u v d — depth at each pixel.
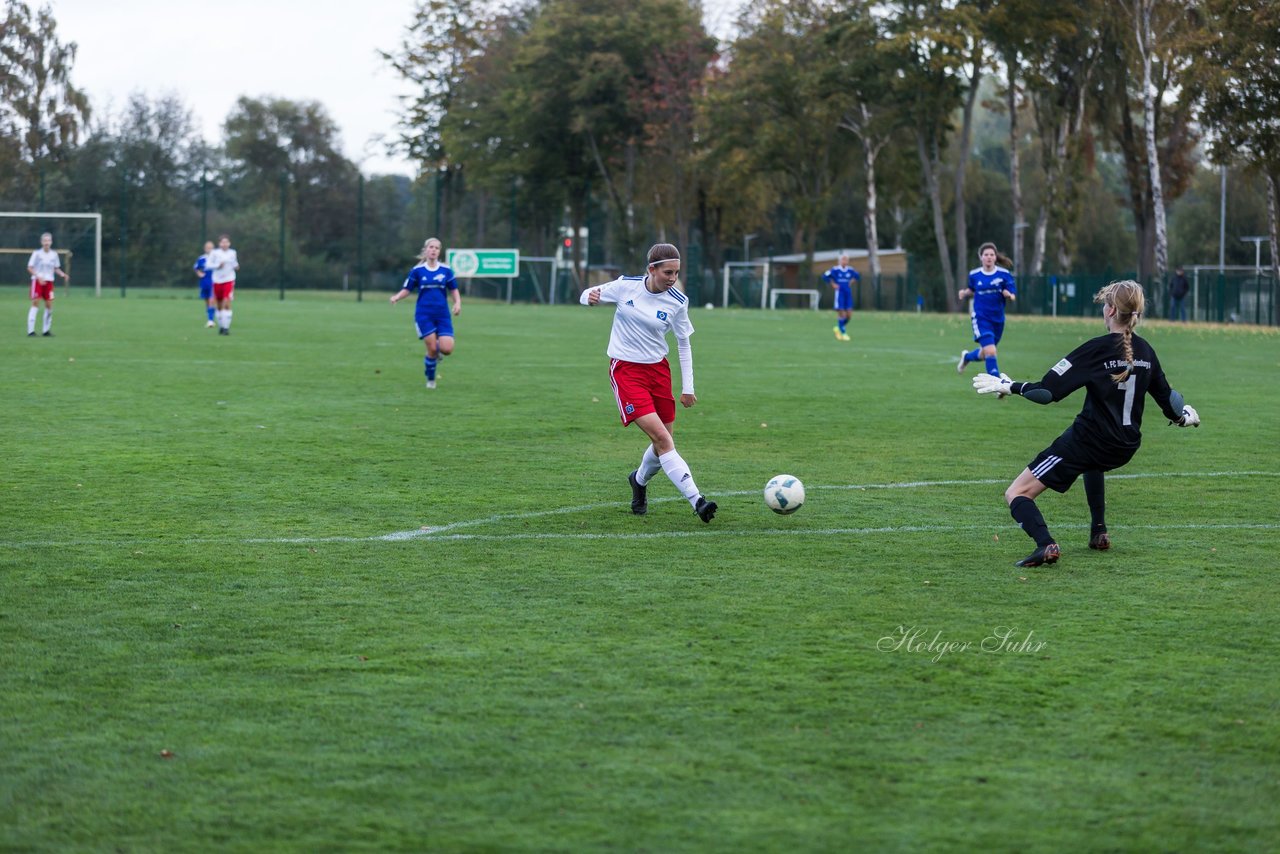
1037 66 113.19
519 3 160.00
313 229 187.62
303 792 7.96
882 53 114.88
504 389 34.41
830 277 64.06
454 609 12.20
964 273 118.38
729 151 134.25
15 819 7.57
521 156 145.75
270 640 11.13
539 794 7.95
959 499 18.59
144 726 9.04
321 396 31.97
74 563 14.01
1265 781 8.25
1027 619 12.04
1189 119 102.69
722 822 7.59
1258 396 35.19
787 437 25.36
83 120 157.00
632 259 136.38
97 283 113.81
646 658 10.69
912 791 8.04
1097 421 14.29
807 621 11.87
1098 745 8.84
